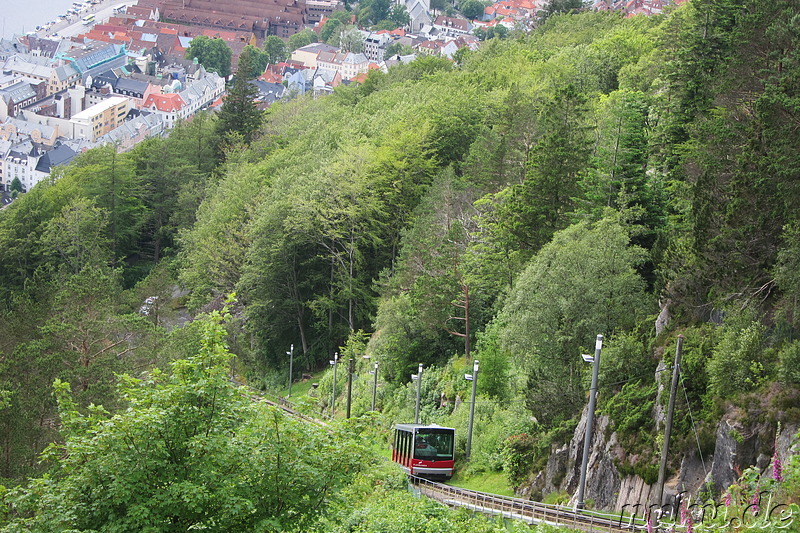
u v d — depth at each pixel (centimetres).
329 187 11544
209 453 3038
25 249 14800
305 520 3108
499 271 8169
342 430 3269
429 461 6550
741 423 4272
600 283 6047
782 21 6775
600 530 4397
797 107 5325
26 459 5953
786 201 4906
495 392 7538
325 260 11856
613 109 8144
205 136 18725
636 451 4856
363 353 10162
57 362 7162
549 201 8062
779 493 2925
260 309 11550
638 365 5347
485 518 4775
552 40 19788
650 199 7575
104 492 2983
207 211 14175
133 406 3209
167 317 11650
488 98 13575
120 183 16362
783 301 4681
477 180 10556
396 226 11475
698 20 8581
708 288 5197
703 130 6769
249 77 18950
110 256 15412
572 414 5872
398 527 4691
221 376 3194
